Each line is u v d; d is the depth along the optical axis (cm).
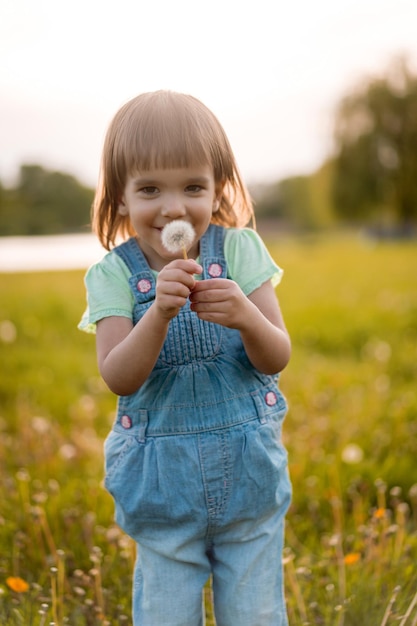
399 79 3466
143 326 169
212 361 184
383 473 322
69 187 3919
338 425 385
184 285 162
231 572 188
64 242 2934
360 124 3509
